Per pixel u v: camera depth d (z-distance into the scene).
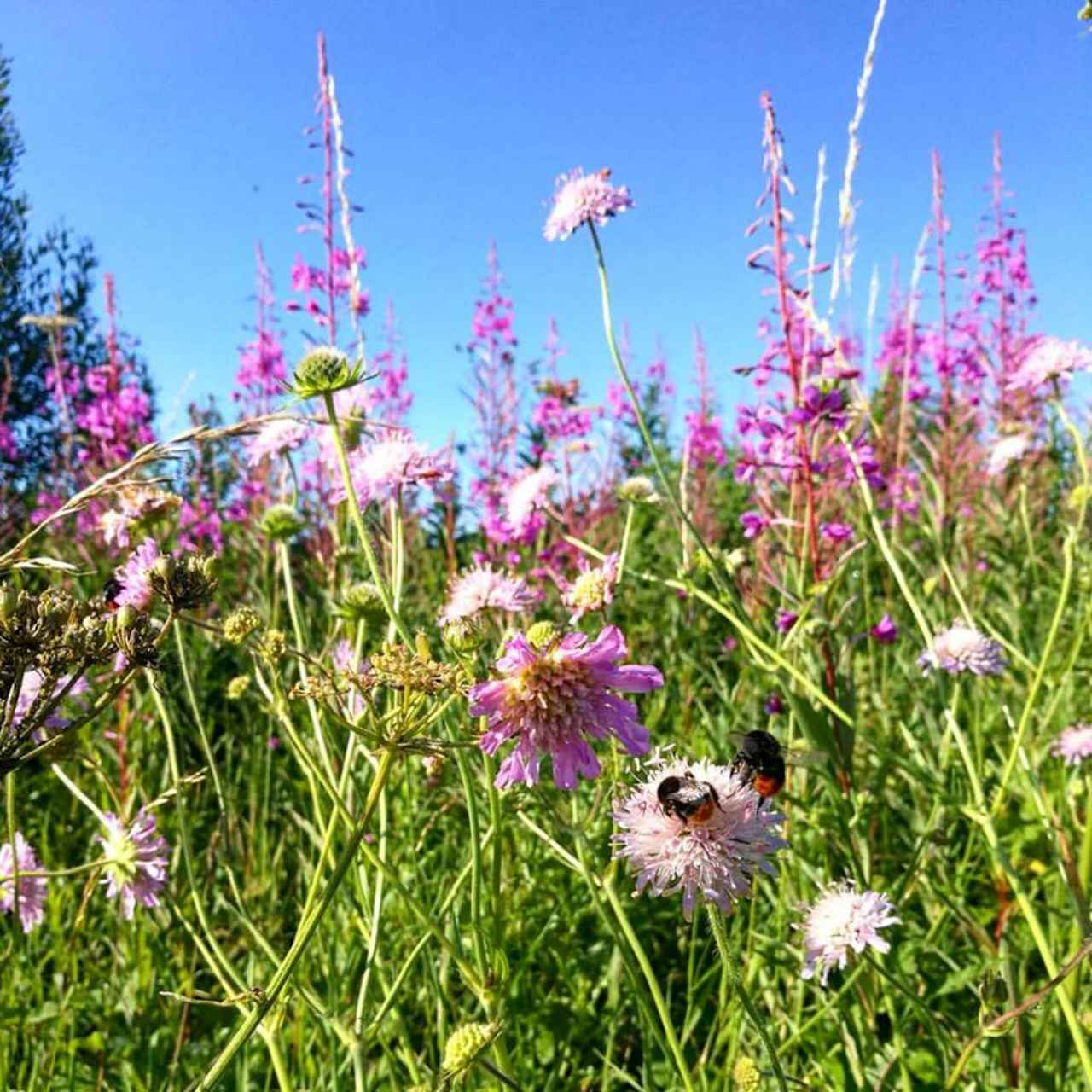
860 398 0.43
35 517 0.82
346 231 0.60
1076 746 0.38
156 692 0.26
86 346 1.66
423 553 0.75
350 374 0.24
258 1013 0.16
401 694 0.18
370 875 0.33
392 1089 0.25
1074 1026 0.23
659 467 0.35
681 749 0.42
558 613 0.61
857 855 0.32
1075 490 0.32
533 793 0.25
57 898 0.37
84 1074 0.32
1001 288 0.90
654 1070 0.30
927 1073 0.28
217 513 0.75
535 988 0.34
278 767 0.45
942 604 0.50
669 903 0.37
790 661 0.38
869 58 0.41
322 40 0.61
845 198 0.41
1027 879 0.36
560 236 0.35
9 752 0.15
